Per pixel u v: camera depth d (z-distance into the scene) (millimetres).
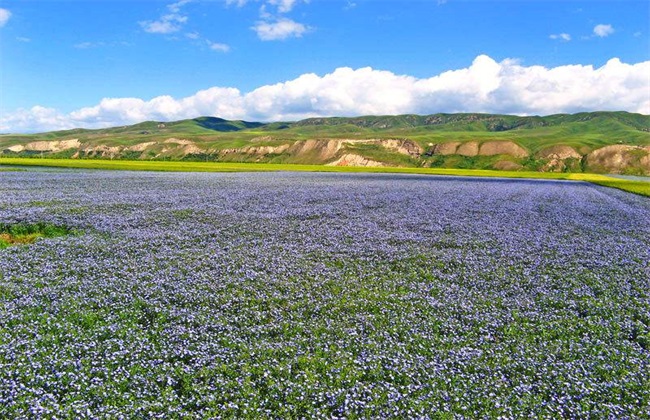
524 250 22328
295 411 8430
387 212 34375
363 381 9672
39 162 97938
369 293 15273
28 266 17203
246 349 10812
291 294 14891
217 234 24359
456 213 34875
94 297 13969
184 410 8328
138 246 20969
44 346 10617
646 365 10570
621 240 25484
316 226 27578
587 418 8586
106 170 80938
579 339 12062
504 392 9297
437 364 10242
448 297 15188
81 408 8148
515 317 13570
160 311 13016
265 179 67812
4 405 8156
